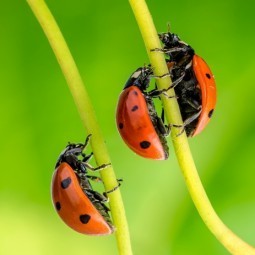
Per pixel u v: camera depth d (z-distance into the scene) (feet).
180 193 0.50
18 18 0.50
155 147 0.41
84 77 0.49
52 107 0.50
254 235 0.50
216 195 0.50
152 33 0.39
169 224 0.50
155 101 0.49
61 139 0.50
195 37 0.50
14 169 0.50
